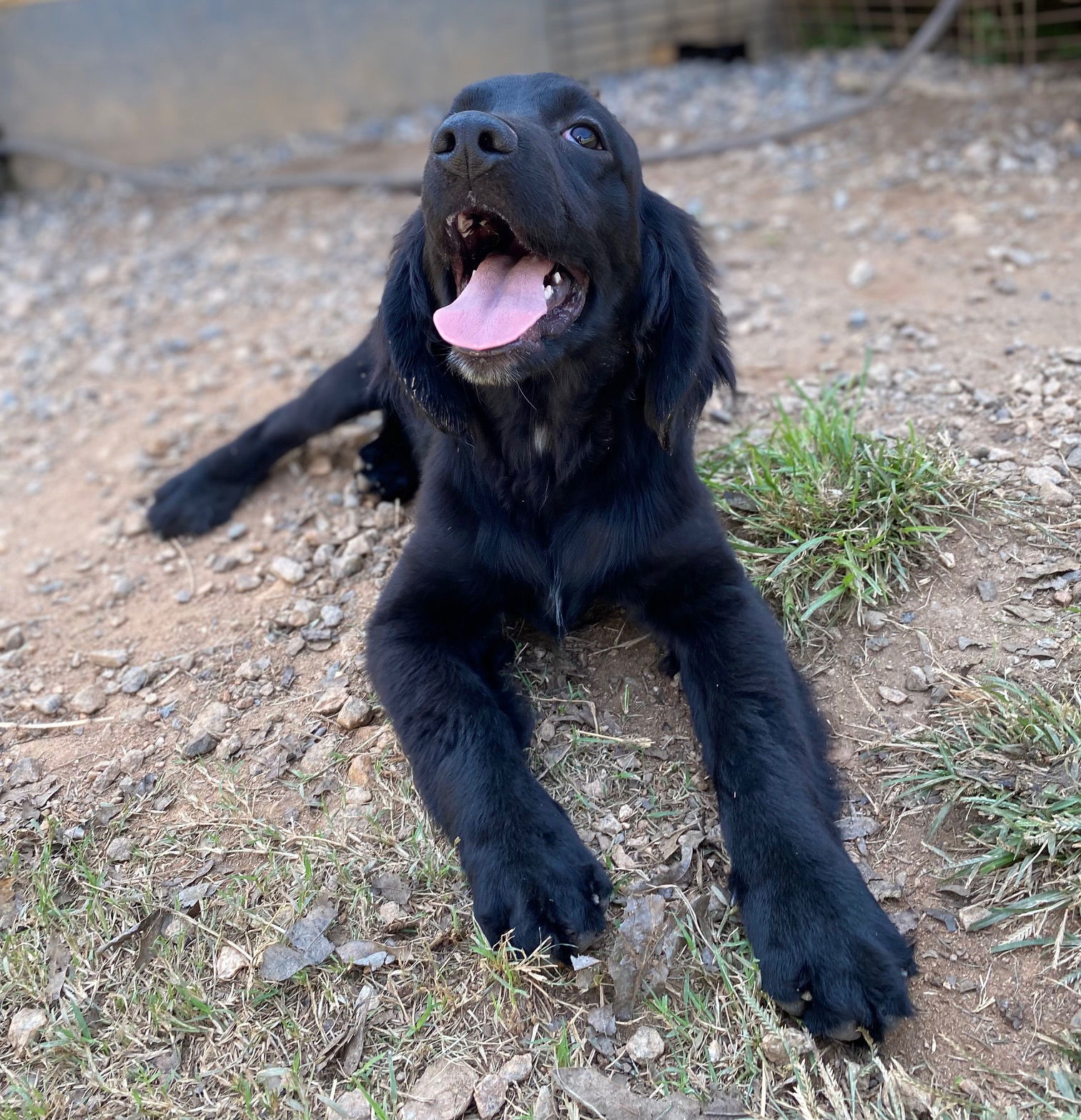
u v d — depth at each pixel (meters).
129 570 0.74
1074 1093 0.40
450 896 0.49
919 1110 0.41
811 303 0.90
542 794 0.49
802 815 0.47
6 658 0.67
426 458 0.63
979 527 0.61
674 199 1.16
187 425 0.90
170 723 0.60
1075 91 1.21
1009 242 0.93
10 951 0.49
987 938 0.46
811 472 0.64
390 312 0.57
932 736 0.52
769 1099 0.42
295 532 0.74
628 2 1.63
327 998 0.46
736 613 0.54
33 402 0.98
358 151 1.50
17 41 1.46
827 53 1.57
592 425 0.56
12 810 0.56
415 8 1.56
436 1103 0.43
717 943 0.46
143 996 0.47
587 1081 0.42
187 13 1.49
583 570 0.57
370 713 0.58
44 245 1.33
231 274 1.19
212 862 0.53
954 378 0.74
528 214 0.48
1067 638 0.55
